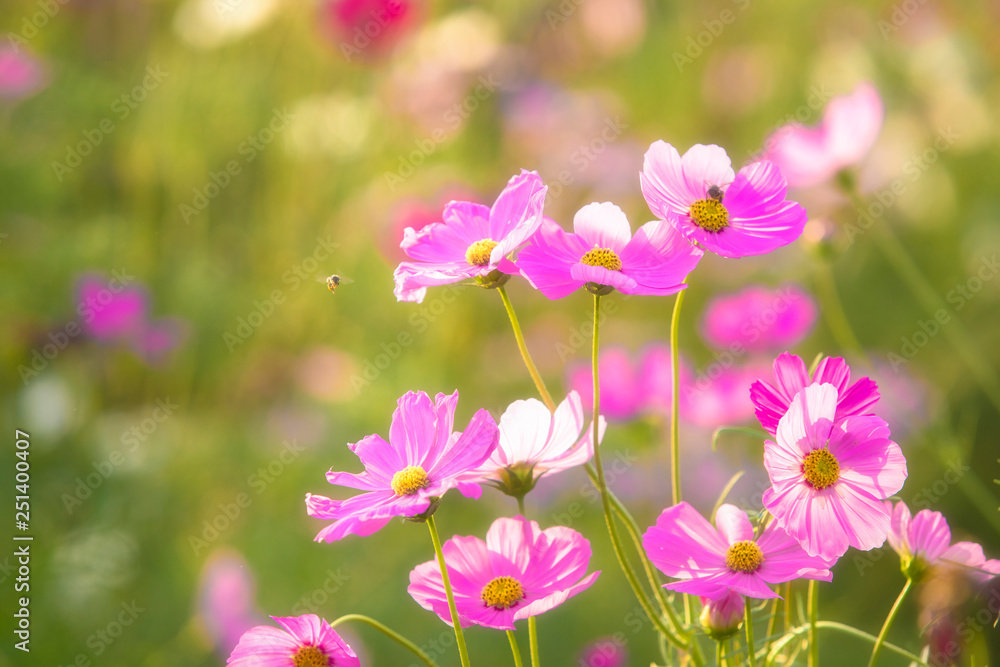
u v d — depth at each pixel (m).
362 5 4.50
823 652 3.10
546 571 1.91
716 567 1.89
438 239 1.96
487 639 3.46
